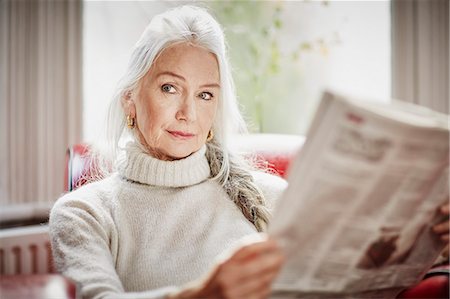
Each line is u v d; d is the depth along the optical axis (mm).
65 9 2086
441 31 2500
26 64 2039
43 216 2092
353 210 752
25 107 2047
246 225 1184
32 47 2043
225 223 1166
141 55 1179
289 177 728
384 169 729
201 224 1149
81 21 2111
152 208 1142
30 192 2072
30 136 2059
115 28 2178
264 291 756
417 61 2463
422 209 822
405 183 759
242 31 2318
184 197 1166
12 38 2010
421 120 713
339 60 2441
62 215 1091
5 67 2008
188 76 1148
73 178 1396
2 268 1838
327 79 2436
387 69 2471
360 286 862
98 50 2162
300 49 2398
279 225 737
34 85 2055
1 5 1990
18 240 1856
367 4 2447
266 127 2393
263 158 1504
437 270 1048
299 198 726
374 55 2461
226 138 1270
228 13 2312
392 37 2443
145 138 1176
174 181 1172
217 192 1217
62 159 2109
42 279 1274
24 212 2053
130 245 1107
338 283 831
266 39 2350
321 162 710
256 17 2346
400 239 835
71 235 1049
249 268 736
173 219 1137
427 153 736
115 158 1296
